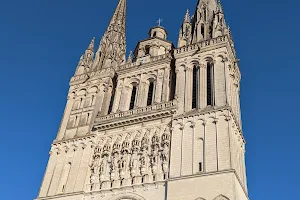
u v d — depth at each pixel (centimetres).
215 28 6431
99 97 6419
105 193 4972
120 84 6506
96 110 6191
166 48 7350
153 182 4753
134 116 5628
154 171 4903
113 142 5575
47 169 5656
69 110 6512
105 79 6675
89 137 5775
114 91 6644
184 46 6291
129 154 5291
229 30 6606
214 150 4747
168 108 5469
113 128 5756
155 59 6581
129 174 5047
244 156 5550
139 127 5566
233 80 6134
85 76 6944
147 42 7394
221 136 4847
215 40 6088
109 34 8162
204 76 5781
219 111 5128
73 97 6731
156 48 7256
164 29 7869
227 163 4547
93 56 7694
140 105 5975
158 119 5512
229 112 5084
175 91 5762
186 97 5572
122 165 5175
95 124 5866
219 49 5947
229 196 4212
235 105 5828
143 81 6344
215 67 5778
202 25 6762
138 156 5191
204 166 4638
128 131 5603
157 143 5169
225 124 4959
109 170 5250
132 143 5381
